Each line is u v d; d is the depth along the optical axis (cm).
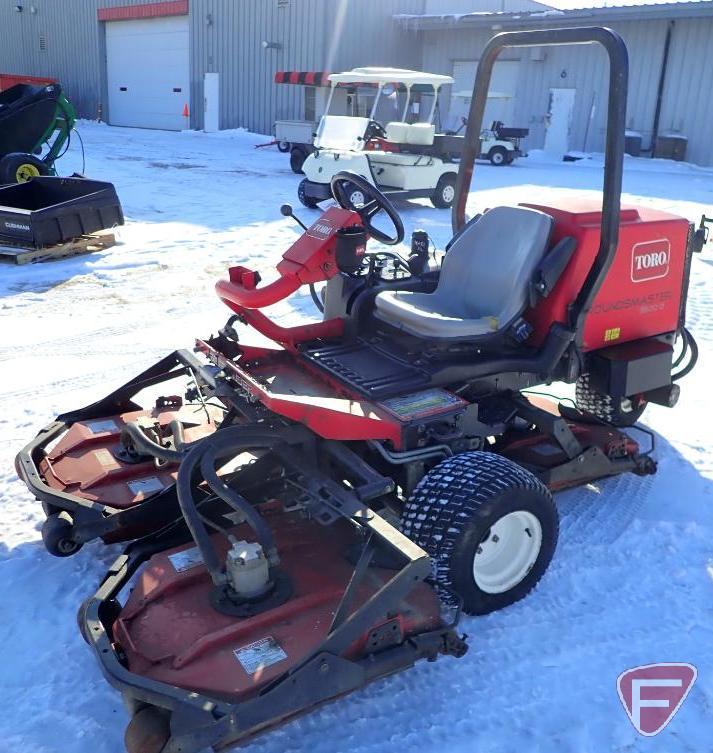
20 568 288
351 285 336
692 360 379
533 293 301
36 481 282
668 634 260
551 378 327
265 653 207
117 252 788
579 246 303
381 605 209
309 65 2170
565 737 218
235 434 249
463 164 361
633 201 1193
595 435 344
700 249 357
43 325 565
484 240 327
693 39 1836
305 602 224
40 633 256
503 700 232
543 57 2055
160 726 187
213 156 1716
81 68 2908
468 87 2253
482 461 259
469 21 2102
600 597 278
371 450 280
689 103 1873
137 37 2641
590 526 321
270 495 284
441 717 225
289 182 1328
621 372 330
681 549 305
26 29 3109
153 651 210
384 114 1287
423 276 362
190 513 231
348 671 206
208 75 2428
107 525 268
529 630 260
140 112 2719
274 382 304
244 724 189
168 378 347
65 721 223
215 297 641
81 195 829
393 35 2272
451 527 243
